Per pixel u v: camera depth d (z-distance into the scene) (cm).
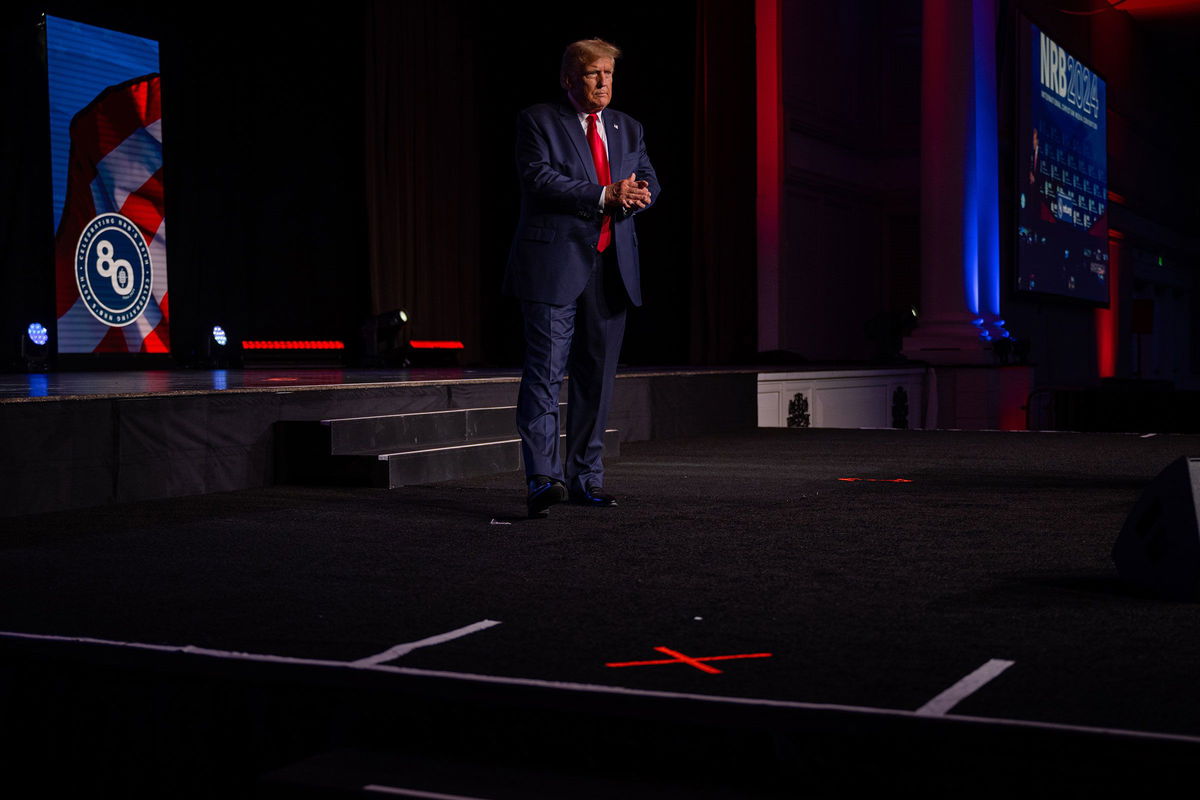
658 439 616
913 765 133
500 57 1159
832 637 178
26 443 330
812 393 874
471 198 1124
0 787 179
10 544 276
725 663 162
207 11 889
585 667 160
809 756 138
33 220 786
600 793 138
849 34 1362
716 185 1138
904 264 1418
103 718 174
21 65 780
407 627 187
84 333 807
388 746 156
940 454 509
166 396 371
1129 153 1867
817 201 1302
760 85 1216
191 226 881
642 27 1142
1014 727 130
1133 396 1227
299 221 959
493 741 150
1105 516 314
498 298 1162
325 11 975
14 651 180
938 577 228
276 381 534
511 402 545
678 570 238
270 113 935
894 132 1412
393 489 392
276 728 162
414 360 1015
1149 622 188
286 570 240
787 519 312
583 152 321
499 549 266
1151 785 125
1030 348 1301
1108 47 1759
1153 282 2028
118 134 833
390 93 1022
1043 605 201
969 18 1149
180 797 167
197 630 185
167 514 331
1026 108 1330
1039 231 1373
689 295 1134
